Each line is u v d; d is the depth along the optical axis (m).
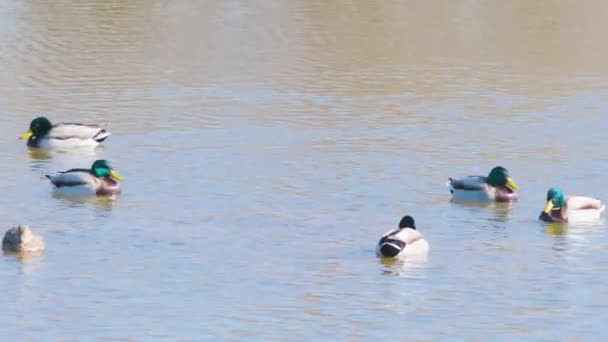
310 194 35.66
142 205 34.75
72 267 29.61
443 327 26.12
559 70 53.19
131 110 46.09
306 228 32.53
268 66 53.56
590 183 37.16
